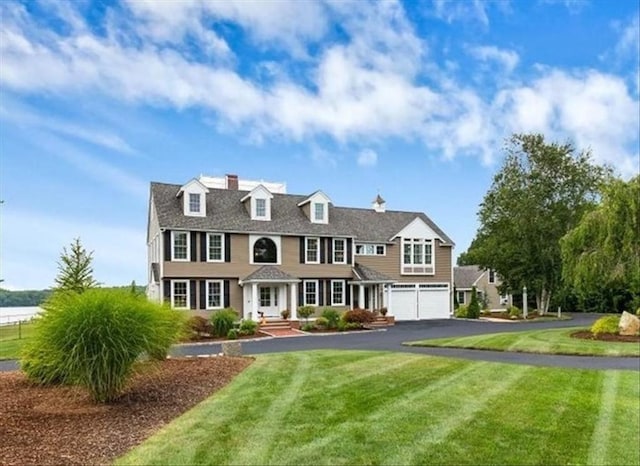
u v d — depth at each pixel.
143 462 5.12
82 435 6.01
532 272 37.88
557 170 37.94
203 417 6.96
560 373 10.73
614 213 19.75
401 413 7.36
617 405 8.00
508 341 17.19
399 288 34.75
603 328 18.94
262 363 12.12
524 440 6.27
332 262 31.12
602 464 5.56
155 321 8.05
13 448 5.43
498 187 39.41
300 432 6.33
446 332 23.69
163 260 26.28
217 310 26.34
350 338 21.47
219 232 27.72
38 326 8.01
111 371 7.68
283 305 29.19
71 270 17.47
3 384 9.36
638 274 19.30
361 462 5.38
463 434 6.44
